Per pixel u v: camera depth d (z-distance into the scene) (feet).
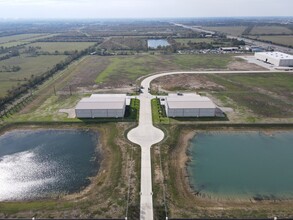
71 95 281.13
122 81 330.13
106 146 180.24
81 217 118.42
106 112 217.97
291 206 125.59
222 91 286.66
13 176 150.61
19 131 205.98
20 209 124.57
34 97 277.85
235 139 188.96
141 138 186.60
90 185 141.18
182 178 146.00
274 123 207.21
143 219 116.16
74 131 203.31
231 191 136.46
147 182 141.18
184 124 206.18
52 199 131.75
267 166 157.99
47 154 173.17
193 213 120.37
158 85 310.45
